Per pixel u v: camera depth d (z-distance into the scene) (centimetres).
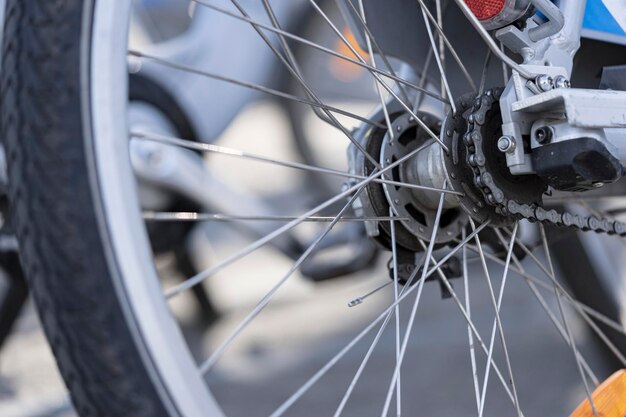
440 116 122
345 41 112
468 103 109
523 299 243
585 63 121
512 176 108
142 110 189
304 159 254
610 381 120
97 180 96
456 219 114
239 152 106
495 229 117
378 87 114
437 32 119
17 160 97
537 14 111
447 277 117
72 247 95
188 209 195
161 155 187
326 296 264
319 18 235
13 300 176
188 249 216
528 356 203
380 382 198
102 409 96
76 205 96
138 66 192
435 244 114
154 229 190
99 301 95
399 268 113
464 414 177
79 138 96
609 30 117
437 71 120
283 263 294
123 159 97
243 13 108
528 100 104
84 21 98
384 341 226
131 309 96
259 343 229
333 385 199
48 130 96
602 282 157
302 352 222
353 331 235
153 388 96
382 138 113
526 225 127
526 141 106
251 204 197
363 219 111
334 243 192
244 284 274
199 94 207
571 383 187
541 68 107
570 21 109
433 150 109
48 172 96
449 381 194
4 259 172
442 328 229
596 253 157
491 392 187
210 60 209
